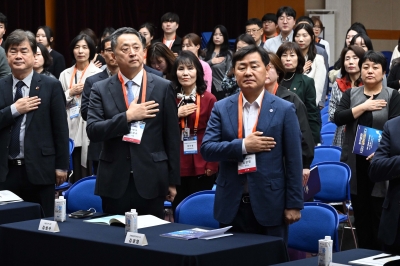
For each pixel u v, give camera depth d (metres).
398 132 3.82
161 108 4.29
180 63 5.72
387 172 3.72
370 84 5.27
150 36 9.24
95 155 6.12
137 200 4.23
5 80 5.10
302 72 5.91
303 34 7.49
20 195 5.10
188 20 13.35
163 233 3.62
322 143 7.24
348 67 6.29
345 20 14.84
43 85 5.07
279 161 3.71
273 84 4.84
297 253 4.70
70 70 7.34
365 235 5.16
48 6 11.39
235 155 3.64
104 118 4.26
